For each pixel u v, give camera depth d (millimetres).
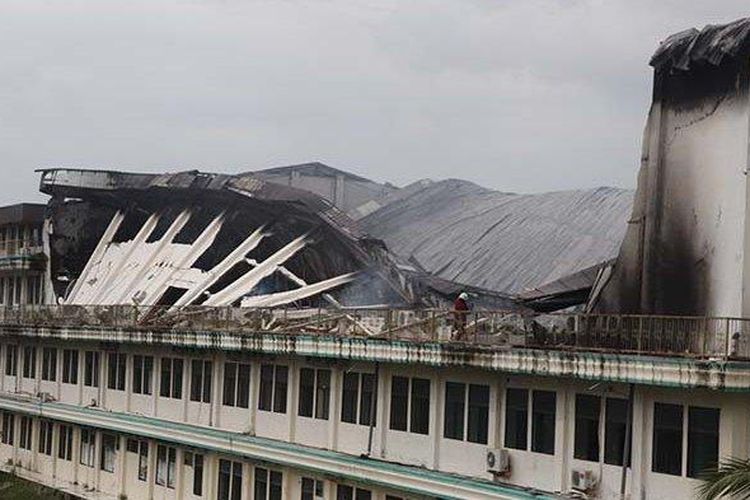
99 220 50781
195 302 42469
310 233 42625
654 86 25844
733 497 18766
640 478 21297
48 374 46000
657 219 25484
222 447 33281
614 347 21562
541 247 38125
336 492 29797
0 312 47531
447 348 24781
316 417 30641
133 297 44469
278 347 30703
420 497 26734
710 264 23969
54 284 49625
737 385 19062
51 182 49031
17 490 44375
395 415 27781
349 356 28016
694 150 24703
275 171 47844
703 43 24594
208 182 45938
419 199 45688
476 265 39375
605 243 35969
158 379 38219
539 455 23625
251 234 44844
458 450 25703
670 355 20203
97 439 42062
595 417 22531
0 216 52969
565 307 29828
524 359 22766
